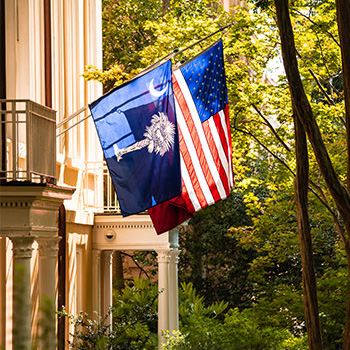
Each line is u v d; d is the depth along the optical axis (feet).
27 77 61.46
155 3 136.46
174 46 82.23
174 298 84.23
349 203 56.24
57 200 45.68
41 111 45.91
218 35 81.51
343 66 55.11
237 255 128.88
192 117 57.98
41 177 45.83
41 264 46.37
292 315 71.72
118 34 135.95
